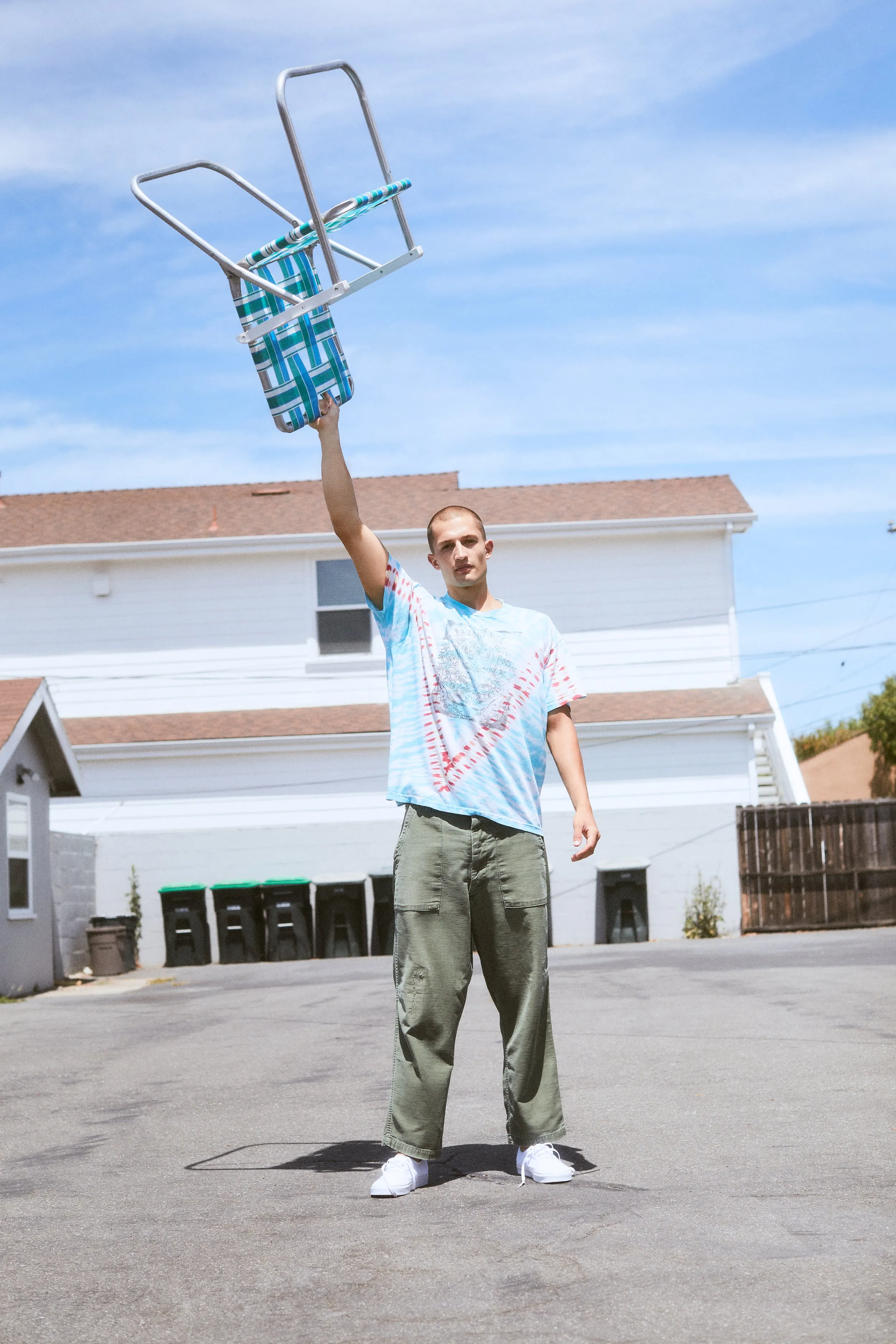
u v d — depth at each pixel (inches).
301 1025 392.2
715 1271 126.5
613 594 873.5
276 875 819.4
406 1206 159.8
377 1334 114.2
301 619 871.7
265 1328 117.6
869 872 808.3
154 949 807.7
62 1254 147.4
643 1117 214.8
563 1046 304.7
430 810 169.3
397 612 176.6
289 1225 153.9
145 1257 143.6
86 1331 119.6
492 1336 112.0
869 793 1390.3
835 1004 359.9
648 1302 118.5
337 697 867.4
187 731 837.8
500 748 170.1
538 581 875.4
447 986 167.6
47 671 874.8
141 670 873.5
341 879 761.0
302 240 178.2
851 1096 226.8
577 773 175.9
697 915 809.5
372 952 775.7
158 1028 410.0
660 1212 150.3
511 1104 170.7
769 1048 287.0
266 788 833.5
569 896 814.5
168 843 819.4
